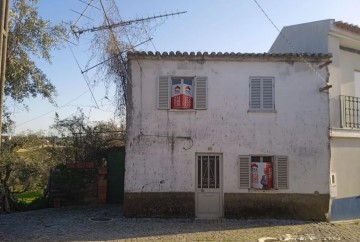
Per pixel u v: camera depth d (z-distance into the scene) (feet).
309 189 44.32
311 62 45.65
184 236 35.19
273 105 45.01
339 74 48.73
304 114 45.14
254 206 43.86
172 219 43.01
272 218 43.86
